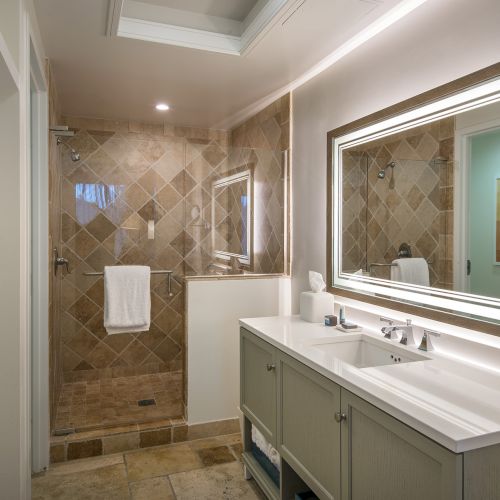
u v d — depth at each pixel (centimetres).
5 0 164
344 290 245
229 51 252
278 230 314
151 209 290
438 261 184
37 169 246
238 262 304
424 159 192
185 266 294
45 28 224
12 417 168
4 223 167
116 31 225
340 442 154
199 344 292
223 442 286
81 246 282
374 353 205
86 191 280
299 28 221
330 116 262
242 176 304
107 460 262
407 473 124
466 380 147
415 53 196
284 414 198
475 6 166
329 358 172
